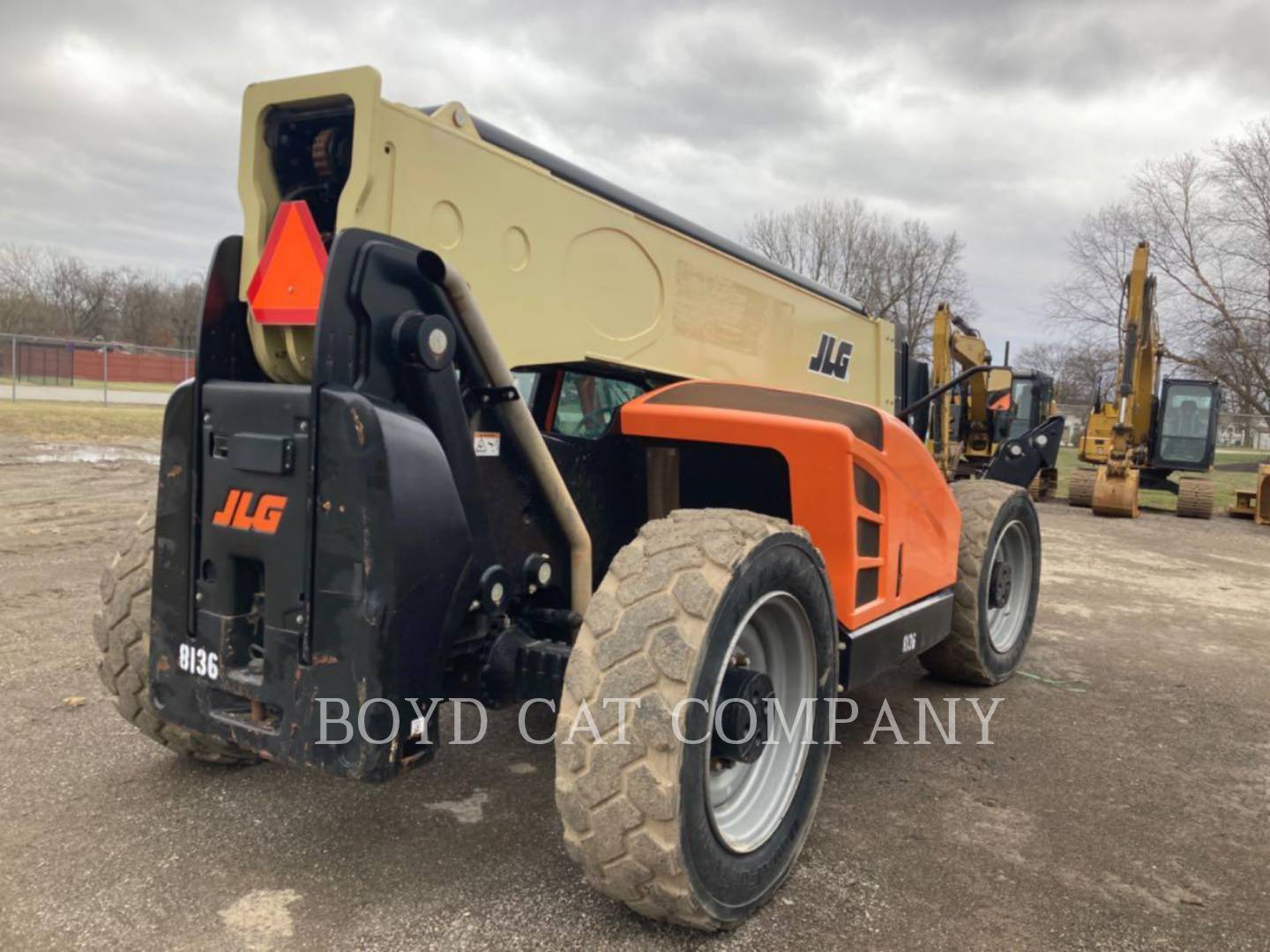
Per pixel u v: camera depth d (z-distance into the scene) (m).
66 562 6.87
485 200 2.75
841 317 4.84
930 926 2.55
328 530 2.29
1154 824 3.28
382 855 2.80
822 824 3.17
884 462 3.40
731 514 2.64
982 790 3.52
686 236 3.65
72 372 39.09
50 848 2.77
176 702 2.65
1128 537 12.16
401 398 2.42
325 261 2.41
